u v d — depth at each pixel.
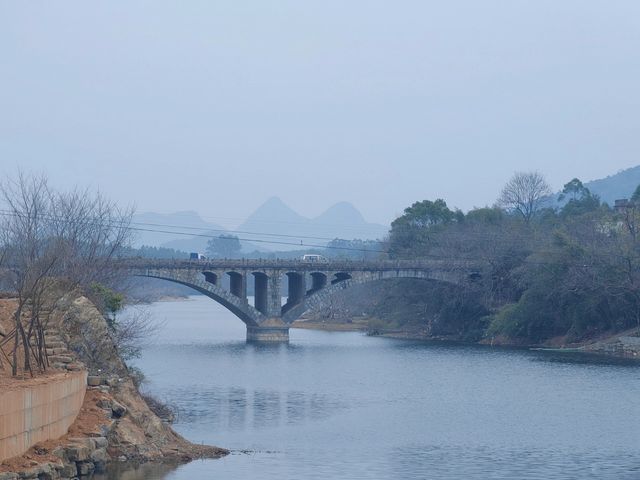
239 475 74.06
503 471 80.25
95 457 68.56
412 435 96.88
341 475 76.88
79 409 73.00
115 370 87.94
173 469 74.31
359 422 104.38
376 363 171.00
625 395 126.75
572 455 87.50
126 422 76.50
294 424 101.88
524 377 147.75
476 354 189.25
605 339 197.38
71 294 86.75
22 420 60.19
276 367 162.88
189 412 108.44
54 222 112.69
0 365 71.12
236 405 115.31
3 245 107.88
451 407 116.38
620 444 93.12
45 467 59.28
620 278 198.38
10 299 86.06
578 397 125.00
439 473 78.88
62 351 79.25
